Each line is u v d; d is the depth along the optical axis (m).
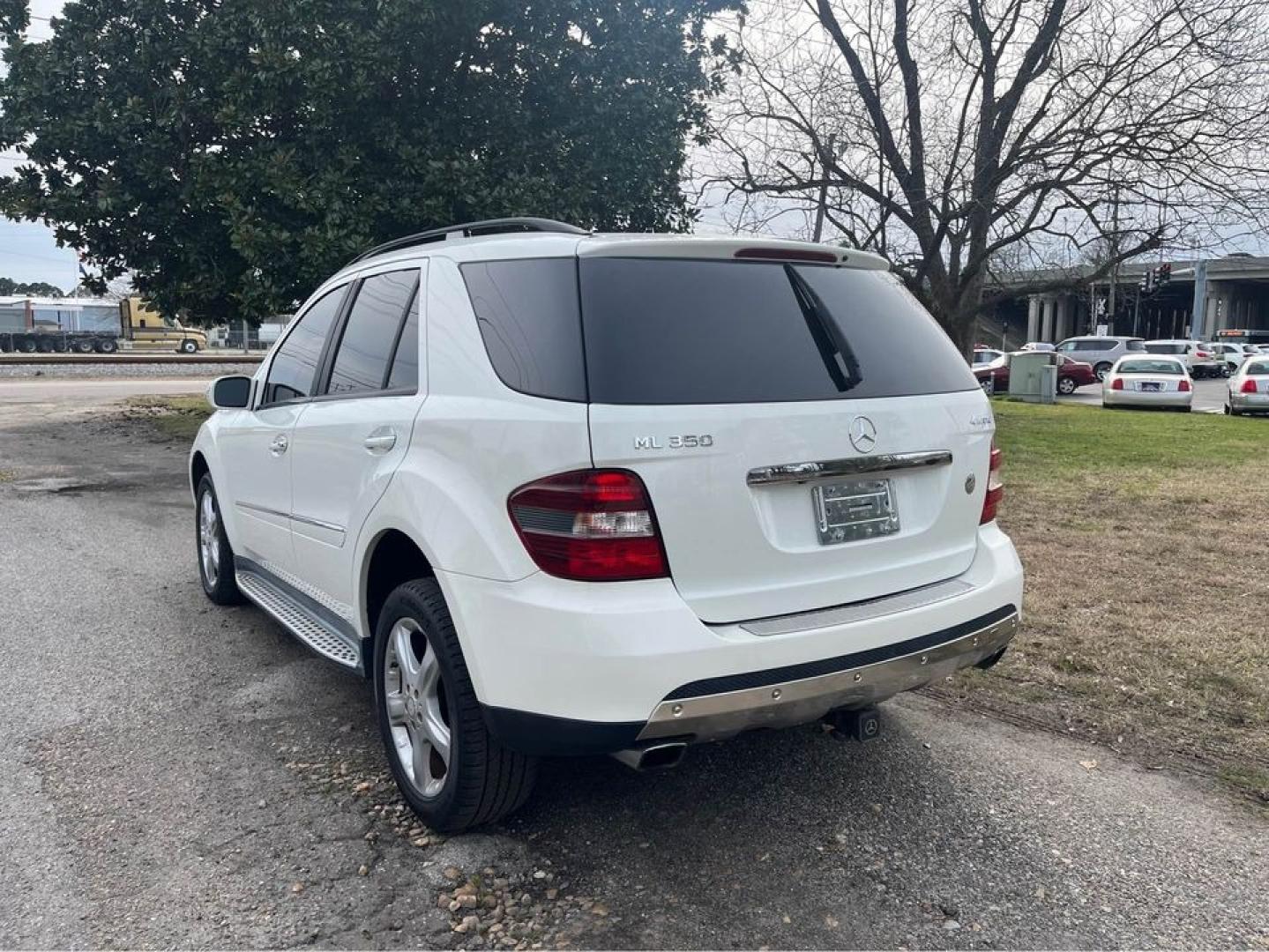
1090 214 13.72
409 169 11.79
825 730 3.93
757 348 2.81
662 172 13.43
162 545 7.29
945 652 3.01
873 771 3.57
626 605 2.52
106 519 8.35
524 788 2.96
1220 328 82.56
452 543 2.79
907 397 3.05
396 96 12.20
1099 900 2.79
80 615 5.41
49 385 27.81
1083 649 4.93
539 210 11.89
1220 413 23.12
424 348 3.19
